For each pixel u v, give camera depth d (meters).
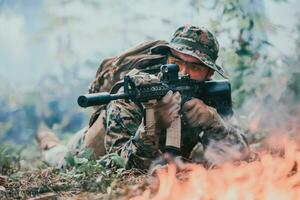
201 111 7.77
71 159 8.17
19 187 7.36
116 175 7.42
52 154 11.51
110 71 8.92
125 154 7.74
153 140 7.39
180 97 7.35
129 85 7.02
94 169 7.61
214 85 8.16
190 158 8.23
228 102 8.31
